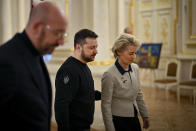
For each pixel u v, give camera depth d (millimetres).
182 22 7746
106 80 2043
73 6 5152
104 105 2033
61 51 5699
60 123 1869
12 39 1341
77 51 1999
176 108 5586
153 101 6340
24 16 6484
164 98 6711
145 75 9023
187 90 7387
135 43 2025
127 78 2092
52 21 1280
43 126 1346
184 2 7633
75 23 5133
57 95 1904
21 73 1241
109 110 2025
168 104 5992
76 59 1980
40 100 1332
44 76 1490
